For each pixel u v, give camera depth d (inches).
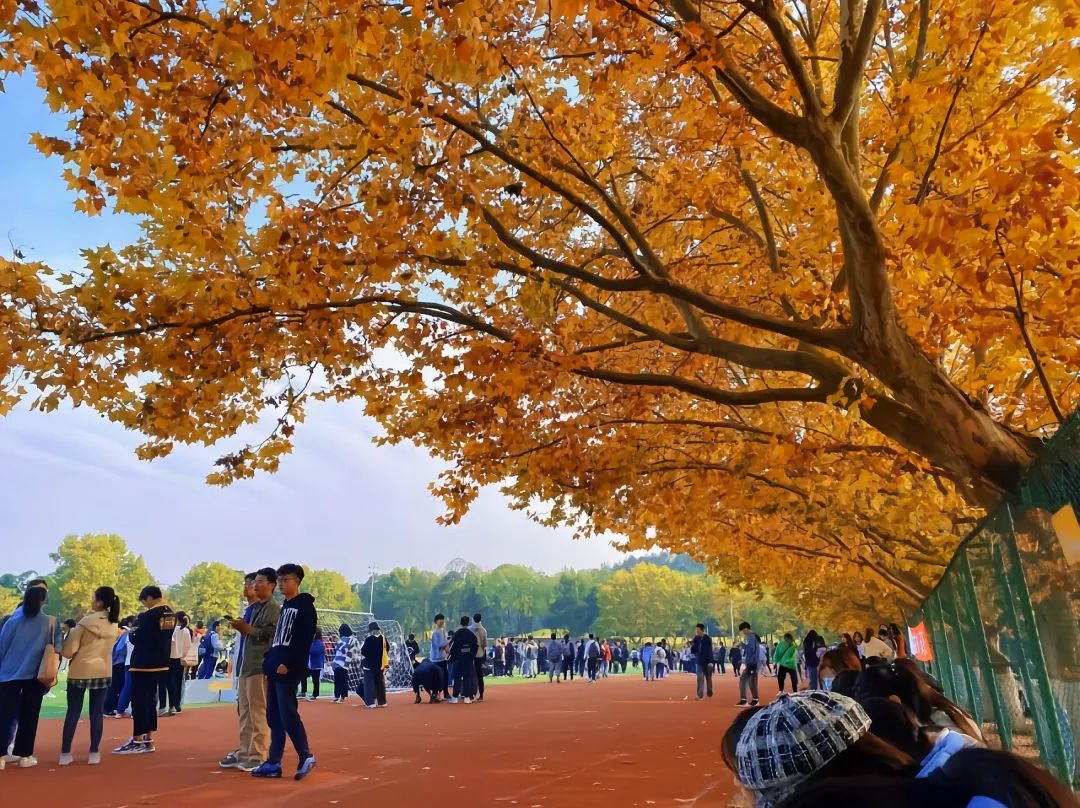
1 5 197.0
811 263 363.6
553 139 300.2
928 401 255.8
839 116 238.1
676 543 794.2
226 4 239.0
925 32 295.6
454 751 438.0
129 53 231.6
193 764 382.0
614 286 289.7
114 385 309.9
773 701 68.0
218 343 317.1
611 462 413.7
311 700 856.9
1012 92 247.3
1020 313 238.4
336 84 212.7
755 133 339.3
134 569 3855.8
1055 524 157.1
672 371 442.3
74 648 376.5
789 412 502.3
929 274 279.4
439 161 297.9
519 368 311.9
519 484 524.7
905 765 63.2
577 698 902.4
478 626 849.5
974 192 246.8
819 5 376.5
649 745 465.7
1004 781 53.7
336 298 338.0
